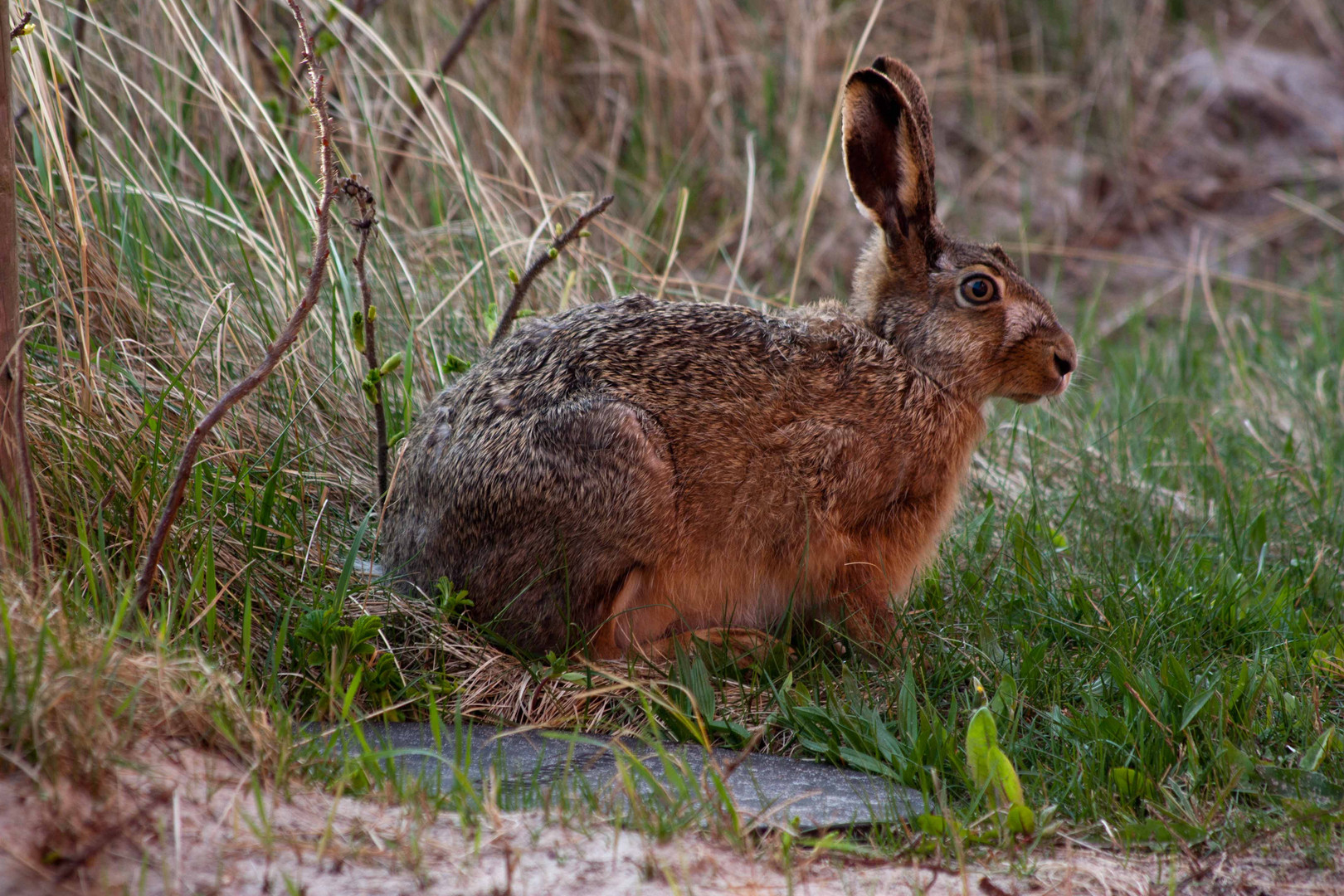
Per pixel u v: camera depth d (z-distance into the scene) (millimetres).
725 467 7453
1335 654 7500
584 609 7227
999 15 19516
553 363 7375
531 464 7062
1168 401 12711
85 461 7164
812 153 16953
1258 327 14992
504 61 14719
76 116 10117
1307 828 5785
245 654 6426
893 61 8688
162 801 5180
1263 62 21062
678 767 6211
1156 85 20391
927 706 6844
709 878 5203
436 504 7395
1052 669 7336
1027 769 6434
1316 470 10711
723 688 7441
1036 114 19359
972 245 8367
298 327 6613
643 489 7137
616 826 5391
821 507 7715
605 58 15992
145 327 8719
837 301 8750
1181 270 17656
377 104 12312
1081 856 5637
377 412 7957
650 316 7656
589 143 15961
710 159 16266
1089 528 9672
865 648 7836
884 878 5348
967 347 8109
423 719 6910
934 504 8125
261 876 4949
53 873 4684
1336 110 20609
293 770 5723
